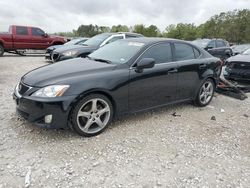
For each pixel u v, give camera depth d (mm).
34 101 3822
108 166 3428
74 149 3777
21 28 16156
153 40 5191
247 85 8516
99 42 10422
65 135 4172
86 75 4164
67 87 3893
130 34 11188
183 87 5508
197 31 67188
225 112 5871
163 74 5008
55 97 3809
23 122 4531
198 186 3154
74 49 9891
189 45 5766
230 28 57906
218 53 15570
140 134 4387
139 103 4781
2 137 3994
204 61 5887
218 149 4059
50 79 4008
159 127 4730
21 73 9430
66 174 3211
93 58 5176
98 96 4180
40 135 4125
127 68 4551
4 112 4973
